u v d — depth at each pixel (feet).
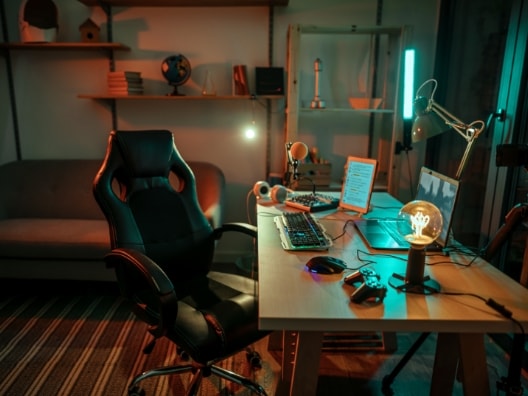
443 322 3.22
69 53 9.55
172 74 8.96
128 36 9.41
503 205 6.49
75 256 7.79
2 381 5.74
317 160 9.00
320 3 9.20
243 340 4.47
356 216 6.35
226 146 10.00
